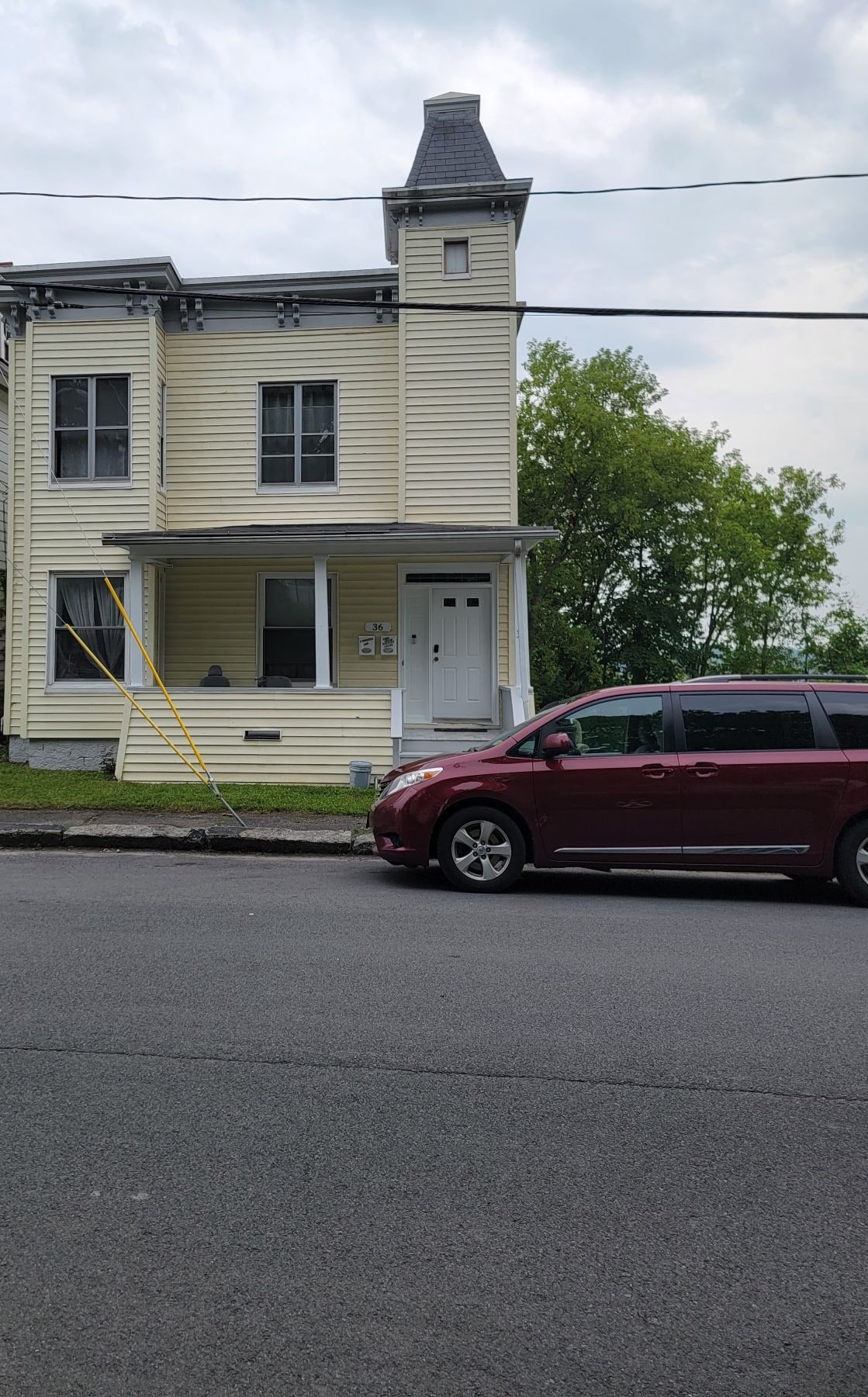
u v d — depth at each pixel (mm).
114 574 16391
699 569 37531
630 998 5430
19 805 12172
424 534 14289
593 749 8508
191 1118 3898
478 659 16906
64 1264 2926
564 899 8195
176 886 8430
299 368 16922
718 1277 2914
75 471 16578
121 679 16453
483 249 16438
